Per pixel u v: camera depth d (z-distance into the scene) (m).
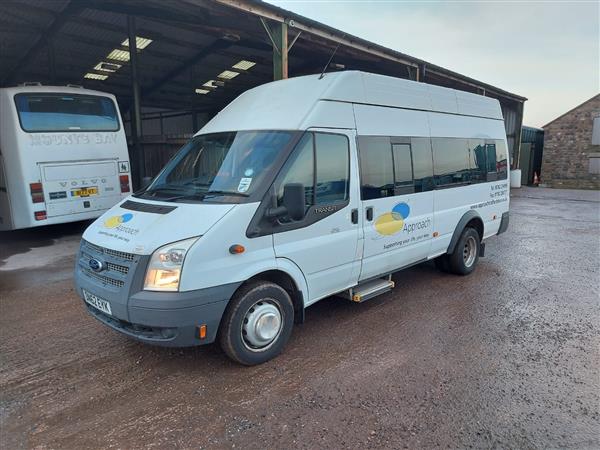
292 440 2.85
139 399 3.30
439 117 5.73
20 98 7.94
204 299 3.32
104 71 17.47
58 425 2.99
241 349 3.65
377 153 4.71
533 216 12.98
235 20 9.02
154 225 3.49
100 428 2.96
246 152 4.02
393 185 4.92
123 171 9.39
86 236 3.94
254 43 15.03
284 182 3.79
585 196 19.30
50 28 12.47
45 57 15.09
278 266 3.76
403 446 2.80
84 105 8.73
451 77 15.51
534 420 3.07
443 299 5.51
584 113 25.08
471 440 2.86
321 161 4.10
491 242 9.08
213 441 2.84
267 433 2.92
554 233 10.14
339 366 3.80
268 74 19.94
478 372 3.71
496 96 20.30
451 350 4.11
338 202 4.26
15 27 12.23
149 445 2.80
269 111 4.32
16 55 14.52
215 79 20.56
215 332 3.47
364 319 4.84
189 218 3.49
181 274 3.23
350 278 4.57
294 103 4.24
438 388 3.46
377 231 4.74
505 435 2.91
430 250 5.69
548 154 26.52
